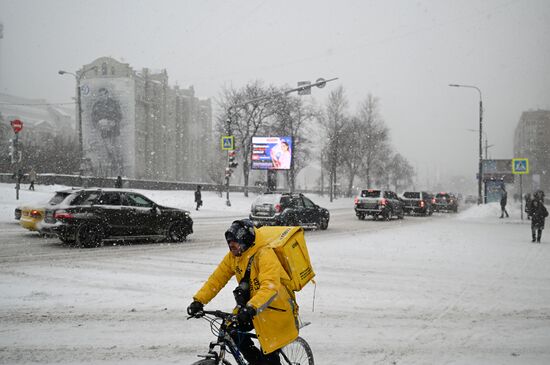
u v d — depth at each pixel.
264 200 21.66
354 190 95.06
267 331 4.05
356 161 68.06
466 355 6.09
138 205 16.11
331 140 57.44
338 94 57.94
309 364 4.82
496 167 48.56
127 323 7.09
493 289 9.96
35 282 9.68
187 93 119.44
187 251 14.80
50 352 5.85
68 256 13.16
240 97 51.31
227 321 4.11
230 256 4.39
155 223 16.34
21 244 15.39
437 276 11.38
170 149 106.38
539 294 9.53
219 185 47.09
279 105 51.03
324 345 6.37
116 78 89.00
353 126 64.50
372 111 66.94
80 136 38.25
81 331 6.67
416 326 7.29
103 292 8.95
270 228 4.59
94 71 91.19
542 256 14.93
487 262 13.62
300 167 59.62
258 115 51.38
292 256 4.23
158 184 45.97
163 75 104.94
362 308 8.27
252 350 4.26
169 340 6.39
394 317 7.75
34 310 7.63
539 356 6.09
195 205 37.59
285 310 4.13
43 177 40.56
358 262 13.37
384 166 82.25
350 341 6.55
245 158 51.00
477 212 37.72
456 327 7.27
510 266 12.96
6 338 6.31
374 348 6.29
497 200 45.78
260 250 4.17
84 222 14.80
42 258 12.70
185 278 10.44
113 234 15.41
